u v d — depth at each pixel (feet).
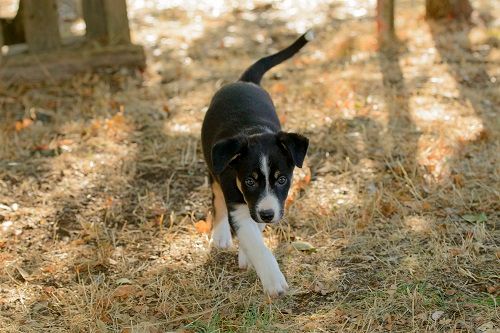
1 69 26.86
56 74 27.45
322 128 22.65
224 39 33.01
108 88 26.37
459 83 26.20
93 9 28.37
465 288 14.82
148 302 15.14
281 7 38.73
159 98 25.63
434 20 33.68
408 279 15.20
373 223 17.48
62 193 19.57
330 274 15.61
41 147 22.06
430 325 13.84
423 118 23.12
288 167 14.39
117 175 20.39
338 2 39.42
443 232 16.85
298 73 27.86
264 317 14.35
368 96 25.04
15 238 17.53
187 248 16.94
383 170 19.99
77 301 15.03
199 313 14.61
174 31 34.53
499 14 34.99
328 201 18.56
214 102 16.83
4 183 20.02
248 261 15.65
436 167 19.75
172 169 20.72
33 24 27.45
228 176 14.57
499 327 13.56
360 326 13.97
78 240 17.40
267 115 16.34
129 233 17.66
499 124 22.27
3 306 15.12
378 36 30.86
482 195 18.39
